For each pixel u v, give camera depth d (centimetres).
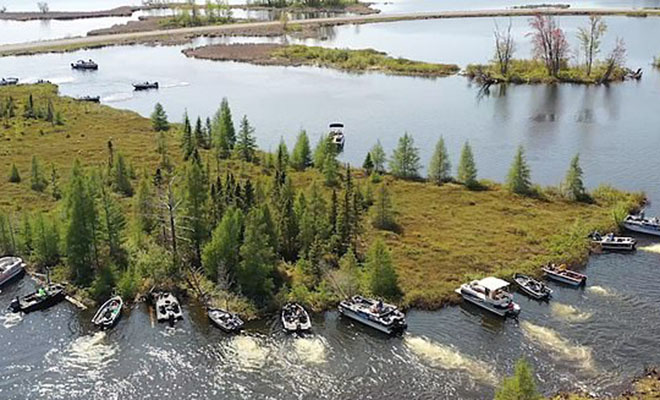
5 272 8900
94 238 8888
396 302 8381
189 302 8431
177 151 14600
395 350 7500
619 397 6650
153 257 8850
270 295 8425
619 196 12050
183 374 7112
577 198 12050
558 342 7638
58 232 9412
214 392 6838
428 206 11731
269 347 7569
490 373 7088
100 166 13012
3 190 11988
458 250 9862
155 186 10675
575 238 10194
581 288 8875
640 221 10606
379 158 13688
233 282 8619
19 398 6756
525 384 5469
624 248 9975
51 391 6862
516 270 9206
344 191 11100
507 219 11119
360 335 7794
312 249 8988
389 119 18325
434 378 7006
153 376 7088
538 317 8162
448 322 8069
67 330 7900
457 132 17075
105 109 18512
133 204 10781
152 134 16138
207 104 19725
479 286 8406
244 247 8419
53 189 11862
